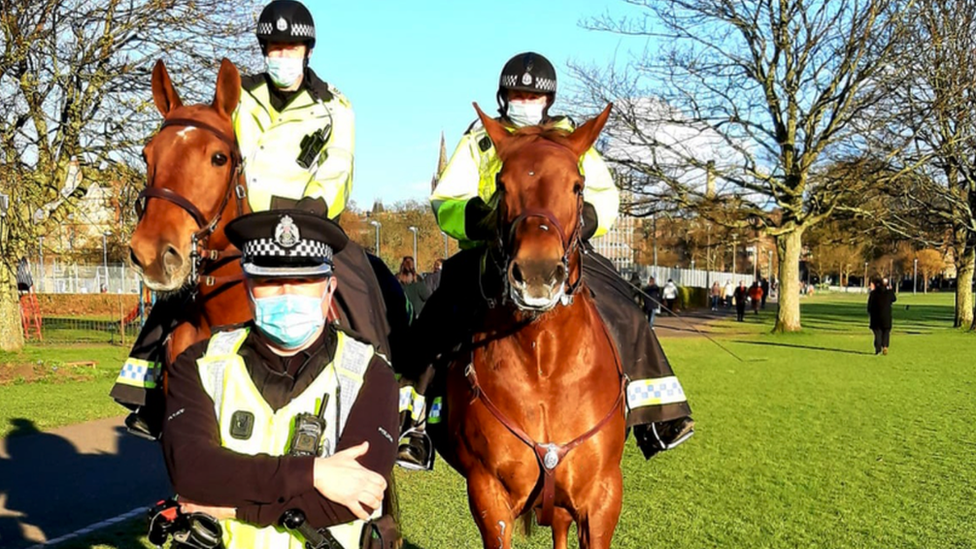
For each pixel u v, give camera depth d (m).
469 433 3.67
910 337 25.31
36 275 29.11
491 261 3.59
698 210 24.14
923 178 24.75
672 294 35.75
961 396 12.77
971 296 29.80
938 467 7.97
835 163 24.64
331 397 2.38
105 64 14.77
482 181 4.27
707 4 22.62
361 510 2.16
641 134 23.52
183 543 2.36
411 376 4.18
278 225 2.28
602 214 4.23
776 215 27.98
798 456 8.45
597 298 4.04
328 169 3.93
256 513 2.21
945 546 5.62
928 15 21.92
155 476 7.56
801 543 5.65
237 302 3.56
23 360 14.91
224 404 2.34
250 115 3.95
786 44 23.11
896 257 76.06
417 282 10.26
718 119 23.62
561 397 3.52
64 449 8.66
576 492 3.62
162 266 3.28
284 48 3.84
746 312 41.44
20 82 13.48
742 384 14.16
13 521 6.09
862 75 22.08
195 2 14.59
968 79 21.92
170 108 3.75
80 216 17.62
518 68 4.15
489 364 3.60
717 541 5.68
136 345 3.93
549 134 3.56
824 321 33.59
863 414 11.07
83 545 5.45
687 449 8.80
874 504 6.65
